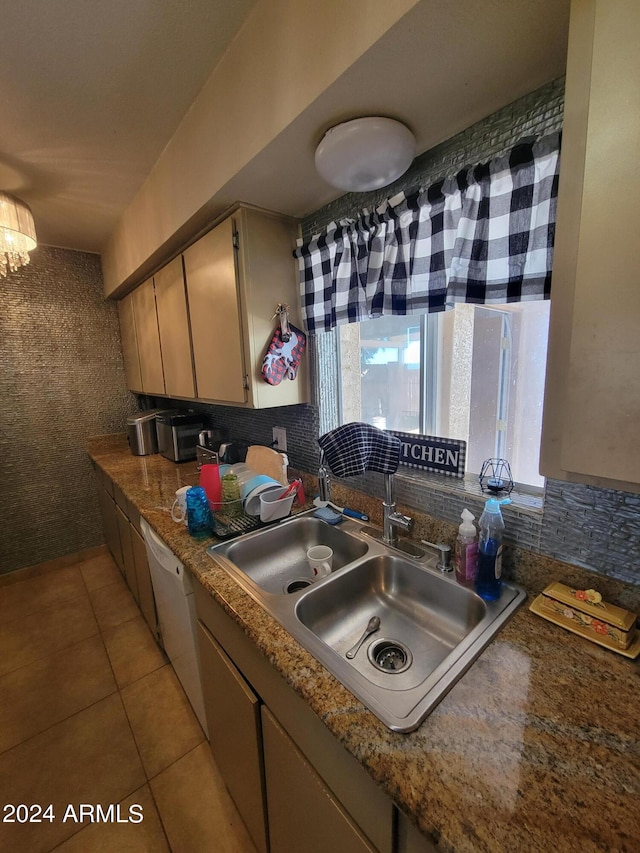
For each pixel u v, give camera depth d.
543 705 0.60
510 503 0.93
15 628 2.04
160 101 1.17
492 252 0.85
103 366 2.69
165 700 1.58
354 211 1.21
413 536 1.16
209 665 1.12
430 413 1.25
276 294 1.39
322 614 0.97
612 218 0.45
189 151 1.27
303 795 0.75
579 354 0.50
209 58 1.02
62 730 1.46
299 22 0.78
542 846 0.42
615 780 0.49
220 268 1.40
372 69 0.70
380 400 1.42
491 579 0.86
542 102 0.78
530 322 0.98
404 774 0.50
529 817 0.45
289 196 1.22
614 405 0.48
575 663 0.68
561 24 0.61
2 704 1.57
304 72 0.79
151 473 2.04
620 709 0.59
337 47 0.71
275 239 1.37
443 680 0.65
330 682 0.66
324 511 1.37
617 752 0.52
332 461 1.14
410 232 1.02
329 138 0.85
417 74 0.72
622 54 0.43
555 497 0.83
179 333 1.79
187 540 1.22
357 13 0.67
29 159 1.41
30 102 1.12
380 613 1.05
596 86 0.45
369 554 1.10
